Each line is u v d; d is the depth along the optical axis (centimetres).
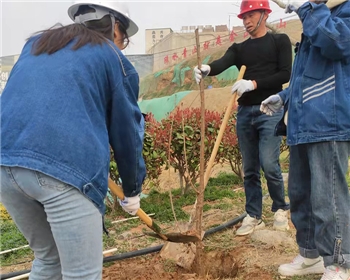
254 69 365
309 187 281
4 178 169
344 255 250
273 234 373
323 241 255
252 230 390
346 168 250
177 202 529
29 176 163
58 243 172
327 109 244
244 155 384
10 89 173
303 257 295
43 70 171
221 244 370
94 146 169
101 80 178
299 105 257
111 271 319
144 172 202
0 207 531
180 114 543
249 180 388
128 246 377
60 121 163
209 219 454
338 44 230
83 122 168
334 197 249
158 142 523
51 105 164
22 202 182
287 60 356
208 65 363
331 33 228
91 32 187
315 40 238
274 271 308
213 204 524
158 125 557
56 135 161
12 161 160
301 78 259
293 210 292
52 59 174
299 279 292
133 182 199
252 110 364
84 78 171
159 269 317
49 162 160
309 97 252
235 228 414
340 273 253
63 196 164
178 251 337
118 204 498
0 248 382
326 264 258
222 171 805
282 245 358
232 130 645
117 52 188
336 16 249
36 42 186
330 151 246
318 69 250
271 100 309
